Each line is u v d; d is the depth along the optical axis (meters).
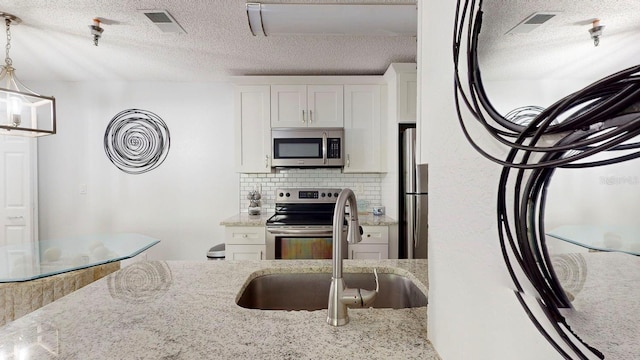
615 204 0.28
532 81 0.38
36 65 3.11
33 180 3.55
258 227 2.98
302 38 2.50
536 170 0.37
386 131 3.26
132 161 3.67
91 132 3.65
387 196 3.31
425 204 2.75
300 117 3.24
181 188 3.70
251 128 3.24
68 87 3.63
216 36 2.46
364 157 3.26
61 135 3.63
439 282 0.71
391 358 0.70
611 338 0.30
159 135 3.67
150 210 3.68
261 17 1.92
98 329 0.84
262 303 1.41
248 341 0.78
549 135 0.35
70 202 3.65
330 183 3.64
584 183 0.31
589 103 0.30
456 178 0.62
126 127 3.66
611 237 0.29
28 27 2.30
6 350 0.74
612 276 0.29
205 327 0.85
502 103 0.43
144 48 2.69
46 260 1.74
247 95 3.24
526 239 0.40
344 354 0.72
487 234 0.52
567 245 0.34
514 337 0.45
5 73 2.20
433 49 0.72
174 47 2.67
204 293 1.12
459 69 0.59
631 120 0.27
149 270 1.39
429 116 0.75
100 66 3.14
